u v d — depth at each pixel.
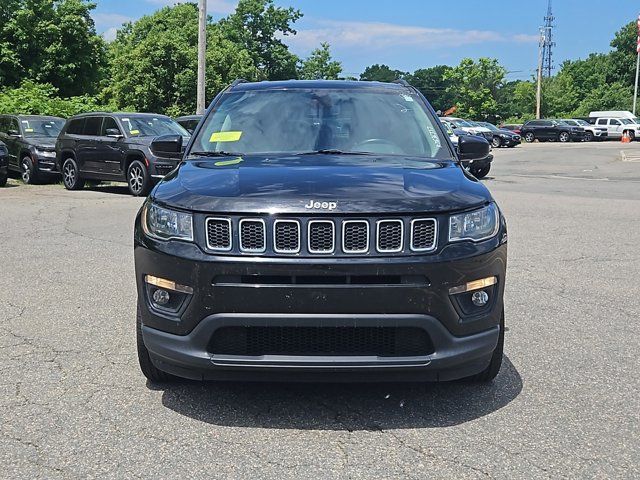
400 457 3.32
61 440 3.48
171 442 3.47
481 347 3.61
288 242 3.41
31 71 30.19
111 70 37.44
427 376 3.56
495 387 4.25
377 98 5.10
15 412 3.81
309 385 4.25
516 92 86.94
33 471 3.16
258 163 4.21
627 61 93.75
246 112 4.98
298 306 3.38
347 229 3.41
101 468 3.20
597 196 15.09
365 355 3.48
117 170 15.07
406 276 3.41
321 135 4.72
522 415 3.82
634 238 9.54
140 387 4.20
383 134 4.75
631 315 5.85
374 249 3.41
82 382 4.26
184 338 3.54
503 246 3.74
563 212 12.23
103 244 8.91
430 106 5.16
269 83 5.40
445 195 3.62
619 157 31.84
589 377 4.43
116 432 3.58
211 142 4.77
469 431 3.62
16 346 4.93
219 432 3.59
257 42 62.00
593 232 10.04
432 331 3.46
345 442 3.48
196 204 3.55
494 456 3.33
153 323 3.68
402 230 3.43
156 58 34.47
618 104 81.19
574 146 44.34
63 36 31.31
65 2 31.84
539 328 5.49
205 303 3.45
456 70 75.44
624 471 3.19
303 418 3.77
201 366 3.52
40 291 6.48
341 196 3.50
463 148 4.95
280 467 3.21
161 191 3.85
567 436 3.56
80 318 5.62
